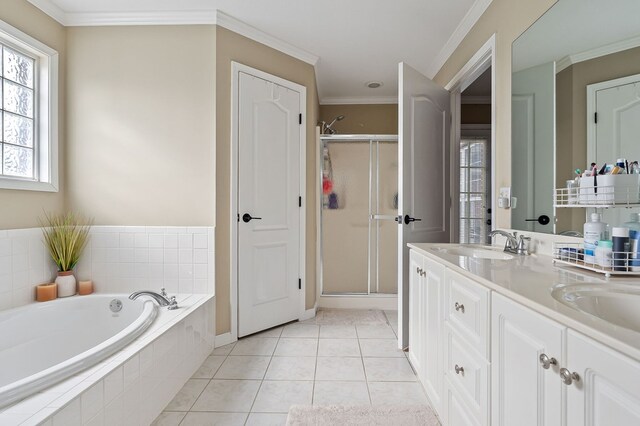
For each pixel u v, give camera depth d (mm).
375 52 3045
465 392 1220
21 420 1014
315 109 3510
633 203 1125
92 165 2555
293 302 3031
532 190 1691
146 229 2533
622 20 1165
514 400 902
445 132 2811
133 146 2549
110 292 2541
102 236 2545
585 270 1189
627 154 1153
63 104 2547
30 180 2281
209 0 2330
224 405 1754
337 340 2619
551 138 1548
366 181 3650
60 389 1180
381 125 4309
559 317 696
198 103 2520
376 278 3656
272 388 1916
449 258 1476
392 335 2725
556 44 1507
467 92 3834
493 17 2113
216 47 2496
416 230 2447
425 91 2543
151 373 1618
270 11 2434
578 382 662
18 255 2152
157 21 2514
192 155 2527
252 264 2715
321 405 1732
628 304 892
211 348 2412
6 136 2174
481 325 1090
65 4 2393
